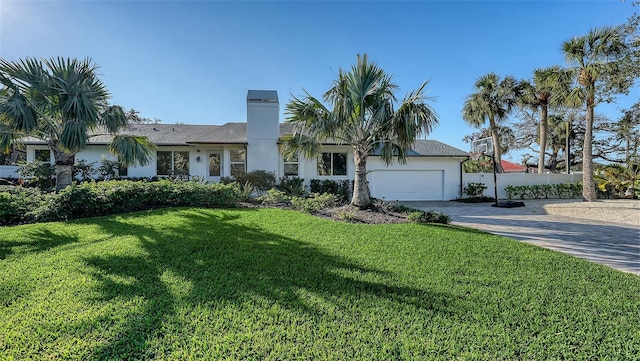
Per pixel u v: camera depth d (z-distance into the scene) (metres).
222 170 16.58
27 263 4.23
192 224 7.02
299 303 3.10
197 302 3.07
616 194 19.11
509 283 3.76
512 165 33.09
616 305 3.15
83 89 9.15
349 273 4.05
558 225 8.98
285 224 7.39
